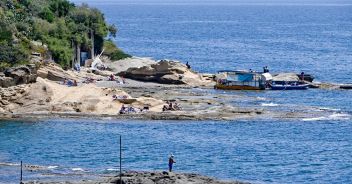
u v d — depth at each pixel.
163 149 182.50
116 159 172.62
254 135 197.62
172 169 164.25
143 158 173.88
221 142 189.88
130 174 145.38
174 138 193.25
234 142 190.25
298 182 156.75
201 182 142.75
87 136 193.88
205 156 176.50
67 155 175.75
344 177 161.00
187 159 173.62
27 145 184.62
